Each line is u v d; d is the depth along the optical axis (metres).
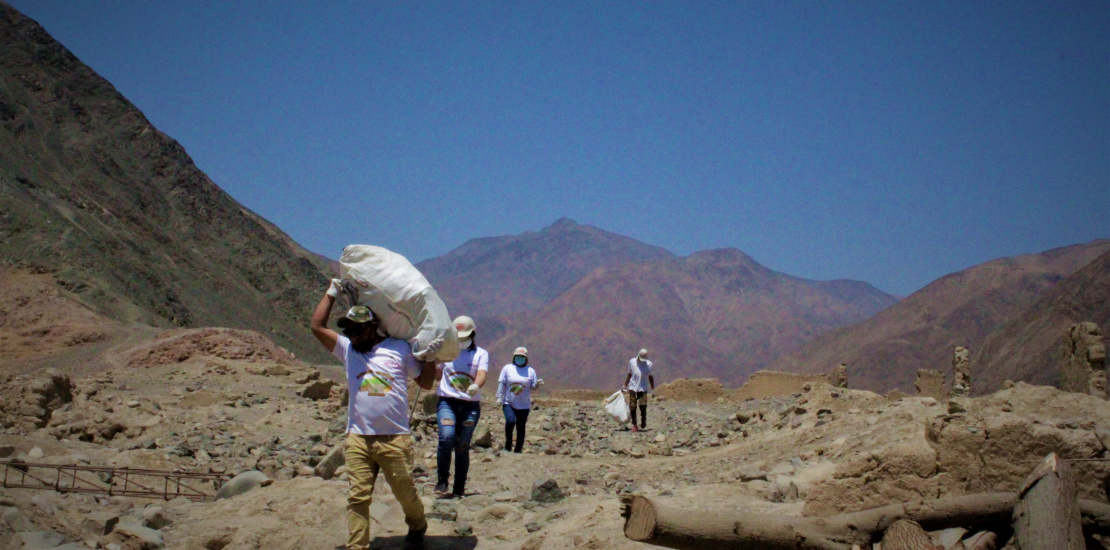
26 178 67.94
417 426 14.96
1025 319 129.38
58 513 7.13
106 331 47.72
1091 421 7.21
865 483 6.60
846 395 16.30
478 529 7.60
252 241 88.50
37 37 90.31
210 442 12.23
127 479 9.30
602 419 20.77
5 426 12.05
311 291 88.38
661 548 6.12
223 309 73.69
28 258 57.94
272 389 20.61
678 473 11.72
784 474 9.62
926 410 10.81
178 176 88.38
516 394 13.85
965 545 5.70
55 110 83.50
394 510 7.54
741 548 5.60
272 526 6.86
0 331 46.78
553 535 6.85
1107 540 5.60
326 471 10.28
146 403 14.53
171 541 6.67
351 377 6.36
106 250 64.44
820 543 5.72
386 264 6.45
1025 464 6.27
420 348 6.39
